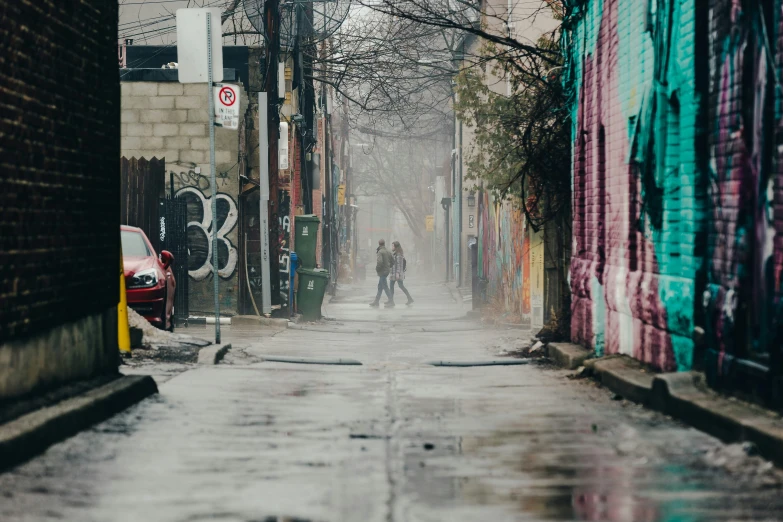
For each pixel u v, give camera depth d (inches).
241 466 245.3
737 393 299.6
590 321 503.5
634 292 412.2
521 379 450.3
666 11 373.4
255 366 490.9
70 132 325.1
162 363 477.1
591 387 414.9
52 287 306.2
